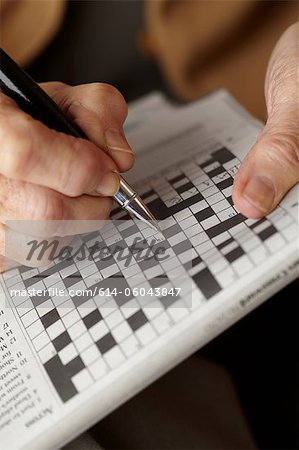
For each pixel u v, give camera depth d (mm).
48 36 810
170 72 834
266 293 394
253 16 767
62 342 414
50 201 406
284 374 675
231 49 803
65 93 460
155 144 563
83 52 869
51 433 383
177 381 570
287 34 539
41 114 418
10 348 426
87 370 395
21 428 386
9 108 387
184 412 536
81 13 873
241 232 415
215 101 584
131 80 893
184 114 596
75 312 425
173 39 807
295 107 451
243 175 424
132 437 497
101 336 404
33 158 376
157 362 385
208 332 388
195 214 446
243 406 666
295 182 423
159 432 503
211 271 400
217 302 387
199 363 618
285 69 489
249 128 516
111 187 418
